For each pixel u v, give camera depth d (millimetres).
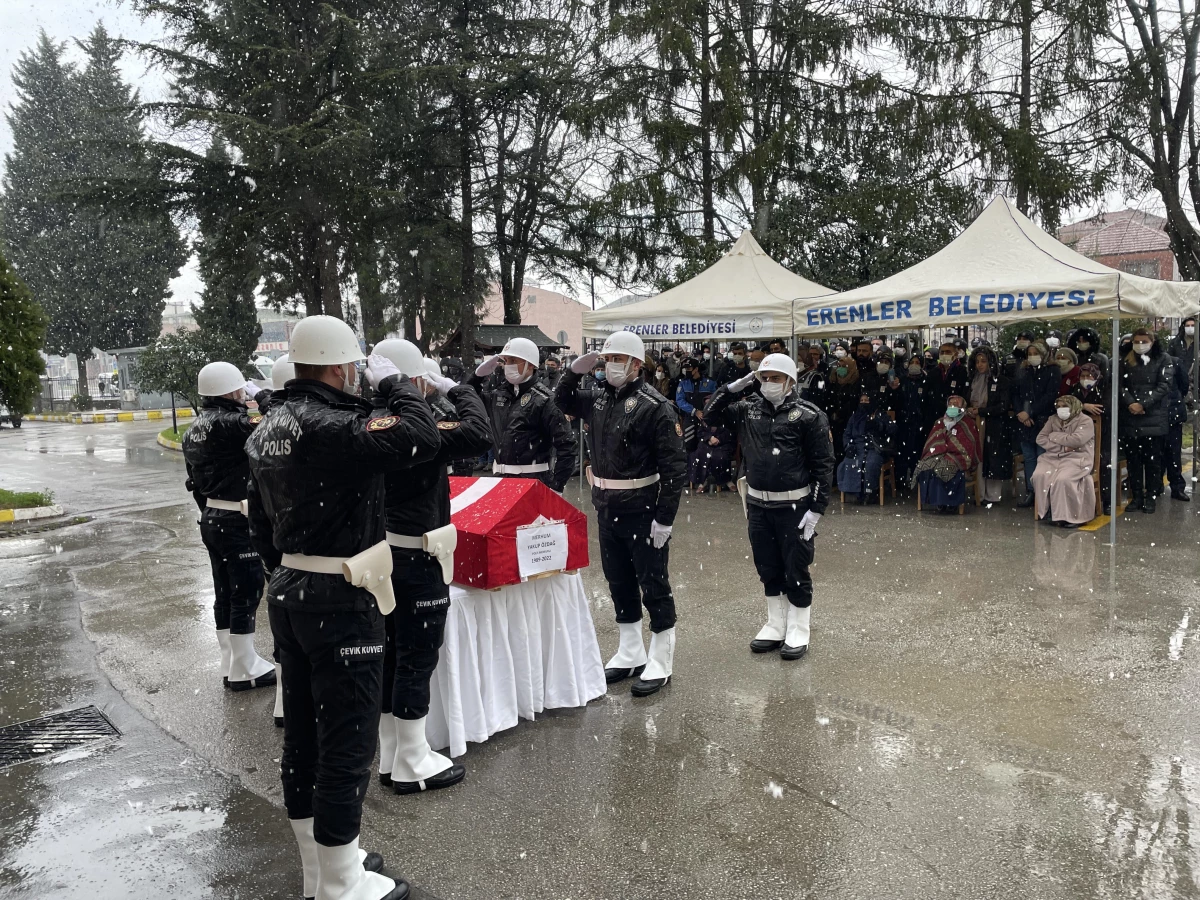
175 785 3805
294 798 2848
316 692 2717
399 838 3291
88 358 45281
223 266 19938
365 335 22938
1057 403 8492
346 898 2715
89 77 42000
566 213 22438
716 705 4496
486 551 3994
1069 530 8344
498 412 6082
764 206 17484
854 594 6426
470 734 4039
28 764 4043
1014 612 5855
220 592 4969
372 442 2553
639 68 18109
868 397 10156
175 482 14945
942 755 3830
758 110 17766
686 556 7887
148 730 4422
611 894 2883
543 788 3652
